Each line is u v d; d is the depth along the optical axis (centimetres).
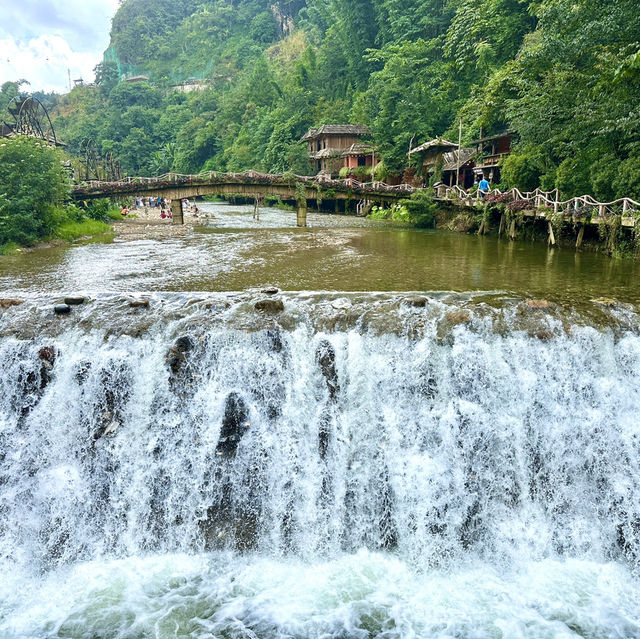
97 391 754
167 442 738
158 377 755
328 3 9538
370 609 605
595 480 740
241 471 723
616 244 1602
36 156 1983
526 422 754
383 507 721
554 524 721
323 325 813
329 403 755
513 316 835
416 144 4466
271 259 1619
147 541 703
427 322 805
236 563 675
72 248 1934
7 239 1872
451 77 4694
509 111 2488
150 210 4822
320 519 713
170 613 598
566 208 1900
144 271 1407
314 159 5700
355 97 6122
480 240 2191
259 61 9150
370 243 2073
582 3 2059
